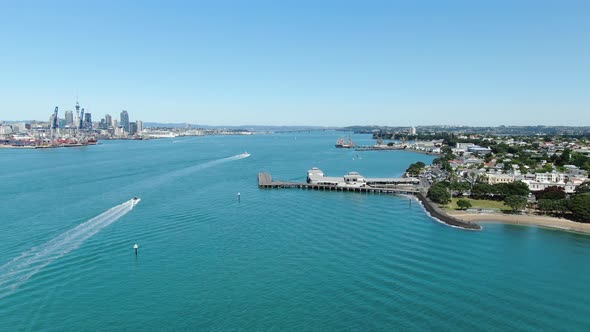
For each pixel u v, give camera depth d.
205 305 77.19
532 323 73.00
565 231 132.75
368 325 71.06
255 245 109.94
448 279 89.88
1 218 130.12
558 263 101.50
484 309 77.31
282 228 127.06
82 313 73.62
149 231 120.25
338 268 94.81
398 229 129.12
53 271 90.06
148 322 71.38
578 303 80.38
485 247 113.12
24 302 76.75
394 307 77.12
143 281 86.50
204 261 98.00
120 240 111.69
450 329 70.38
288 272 92.19
